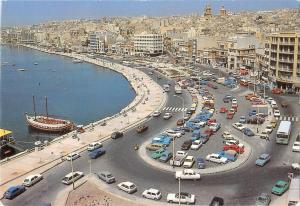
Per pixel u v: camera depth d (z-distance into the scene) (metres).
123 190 78.44
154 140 109.50
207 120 133.62
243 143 107.31
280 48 178.38
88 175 87.19
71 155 97.06
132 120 138.00
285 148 102.06
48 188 80.88
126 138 115.75
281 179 81.75
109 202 73.50
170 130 119.38
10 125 157.12
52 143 110.69
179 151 97.12
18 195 77.94
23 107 191.62
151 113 148.88
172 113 148.75
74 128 146.00
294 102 157.75
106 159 97.75
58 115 174.25
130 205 72.25
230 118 136.38
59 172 89.50
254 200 72.50
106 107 188.75
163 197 75.19
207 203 71.94
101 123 134.00
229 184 80.19
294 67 174.62
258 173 85.56
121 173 88.12
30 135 143.00
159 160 95.25
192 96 179.88
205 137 111.38
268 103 157.50
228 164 91.19
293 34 173.00
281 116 136.62
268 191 76.19
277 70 181.75
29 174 88.38
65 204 73.19
